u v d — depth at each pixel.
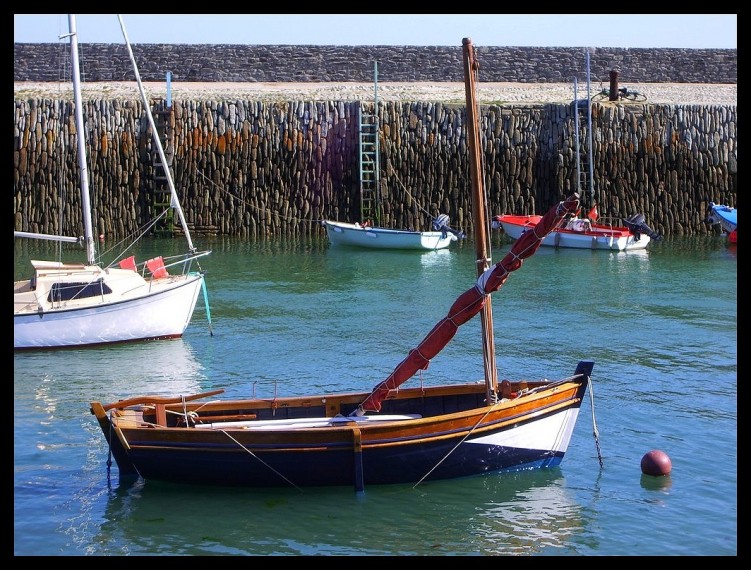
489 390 14.73
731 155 45.28
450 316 14.50
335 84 48.62
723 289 31.91
